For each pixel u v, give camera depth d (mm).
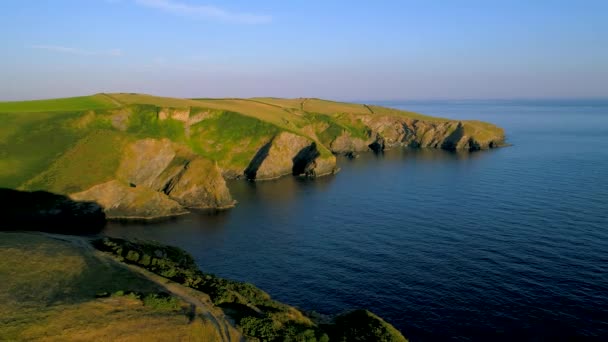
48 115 124812
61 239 50500
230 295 39594
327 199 110312
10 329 27141
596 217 82375
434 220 85688
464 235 75625
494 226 79688
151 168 112188
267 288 58156
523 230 76562
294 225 87750
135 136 113375
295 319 39375
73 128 119562
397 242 74062
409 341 44906
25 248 43500
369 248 71875
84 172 97375
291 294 56219
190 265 55531
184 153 121125
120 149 107625
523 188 109625
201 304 36344
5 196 87188
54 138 110000
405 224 84250
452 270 61188
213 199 107500
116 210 97000
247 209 103750
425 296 54188
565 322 47312
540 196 100250
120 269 41062
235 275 62812
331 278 60688
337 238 78062
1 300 31359
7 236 48000
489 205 94562
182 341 29438
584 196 98562
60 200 89312
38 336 26906
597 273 58125
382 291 56094
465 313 49938
